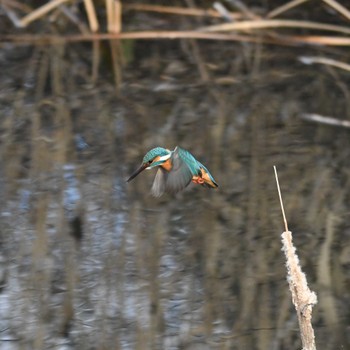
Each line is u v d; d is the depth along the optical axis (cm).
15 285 938
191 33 1697
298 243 1032
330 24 1745
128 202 1118
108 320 879
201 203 1122
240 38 1697
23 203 1108
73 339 852
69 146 1271
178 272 967
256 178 1190
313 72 1558
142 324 874
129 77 1559
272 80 1535
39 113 1395
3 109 1412
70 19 1792
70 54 1650
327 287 945
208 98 1467
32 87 1501
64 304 906
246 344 844
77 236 1034
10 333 861
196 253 1005
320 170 1211
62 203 1109
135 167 1209
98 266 977
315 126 1356
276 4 1859
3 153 1248
